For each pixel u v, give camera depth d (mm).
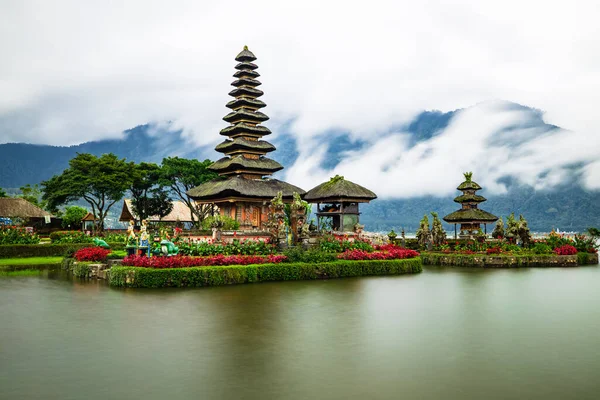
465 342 16812
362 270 38844
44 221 87250
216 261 32906
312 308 23109
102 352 15078
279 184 59531
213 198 57125
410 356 15023
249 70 61781
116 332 17672
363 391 11961
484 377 13125
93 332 17656
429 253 54562
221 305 23484
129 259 31484
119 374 13023
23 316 20438
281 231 39906
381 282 34219
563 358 14945
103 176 73000
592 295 28359
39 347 15617
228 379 12719
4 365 13742
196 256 35344
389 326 19281
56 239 61344
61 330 17922
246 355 14906
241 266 32906
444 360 14633
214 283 31203
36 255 50750
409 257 43219
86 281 32094
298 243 41250
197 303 23922
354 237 49375
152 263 30578
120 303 23656
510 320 20672
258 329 18438
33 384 12227
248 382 12500
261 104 61125
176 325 18906
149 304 23484
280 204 41219
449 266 50094
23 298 25000
